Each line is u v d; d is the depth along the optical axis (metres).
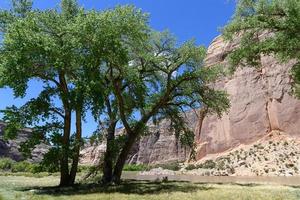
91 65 25.91
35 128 27.83
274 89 87.81
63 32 26.22
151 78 34.66
